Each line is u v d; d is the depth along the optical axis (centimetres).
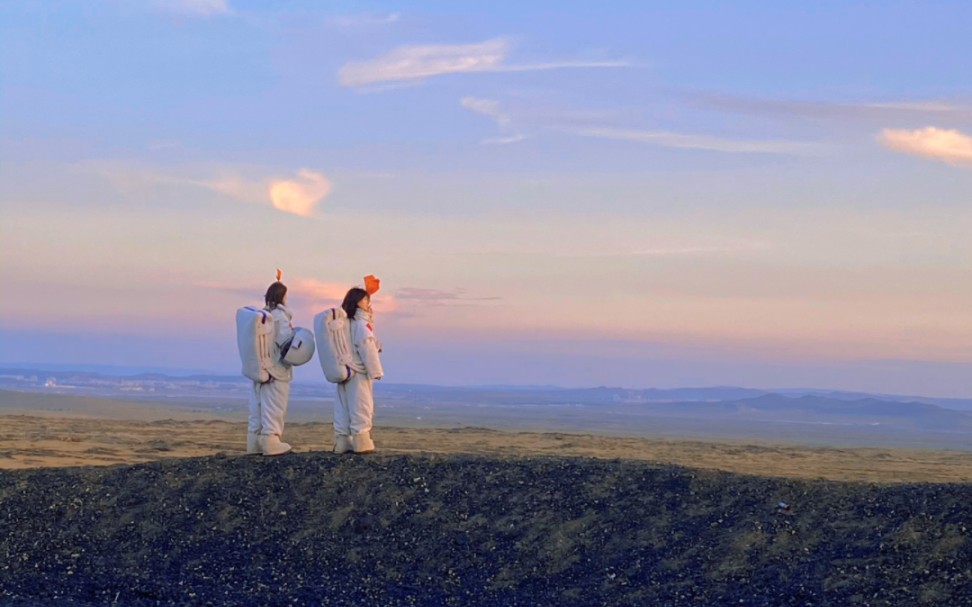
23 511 1644
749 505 1588
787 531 1510
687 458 2655
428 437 3350
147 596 1462
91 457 2308
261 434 1862
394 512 1659
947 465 2644
